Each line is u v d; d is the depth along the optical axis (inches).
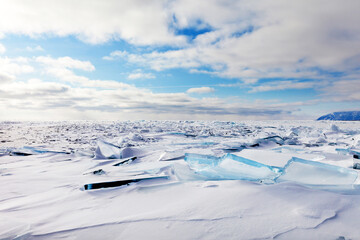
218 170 108.5
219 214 54.0
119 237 45.0
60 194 80.0
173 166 121.9
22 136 421.7
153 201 68.5
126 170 123.8
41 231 48.4
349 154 161.6
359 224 48.0
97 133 491.2
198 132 530.3
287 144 273.7
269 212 54.4
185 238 43.8
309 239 42.4
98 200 72.1
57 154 201.9
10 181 101.4
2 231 48.6
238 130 611.5
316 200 61.2
